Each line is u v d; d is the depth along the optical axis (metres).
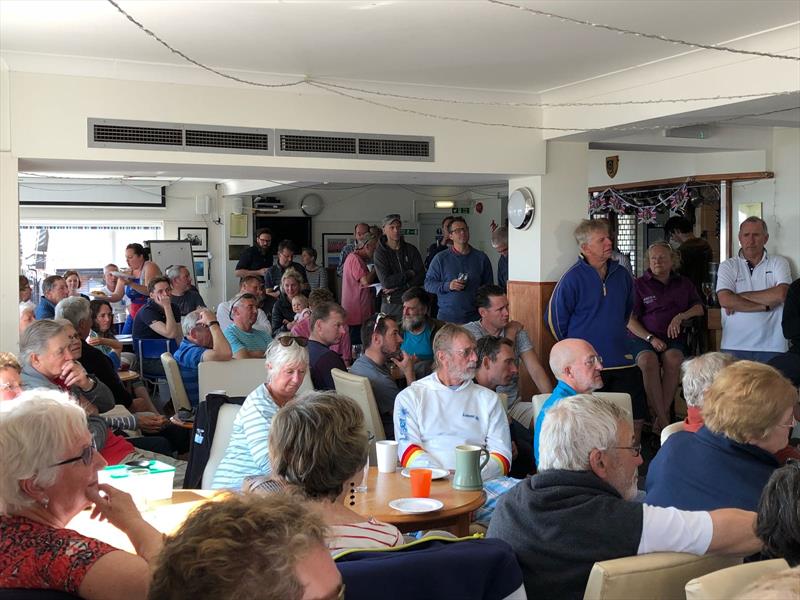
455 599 1.68
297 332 6.64
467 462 3.09
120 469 2.82
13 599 1.67
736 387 2.41
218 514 1.03
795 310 5.74
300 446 2.01
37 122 5.20
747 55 5.01
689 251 8.00
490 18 4.42
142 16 4.34
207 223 13.14
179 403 5.42
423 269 7.62
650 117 5.74
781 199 7.48
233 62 5.38
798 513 1.74
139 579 1.67
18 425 1.83
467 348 3.77
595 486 2.02
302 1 4.08
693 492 2.42
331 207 13.76
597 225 5.57
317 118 5.98
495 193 13.45
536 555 1.94
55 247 12.28
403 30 4.64
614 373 5.61
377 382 4.59
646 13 4.37
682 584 1.82
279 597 0.97
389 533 2.04
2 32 4.62
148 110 5.48
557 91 6.42
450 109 6.39
